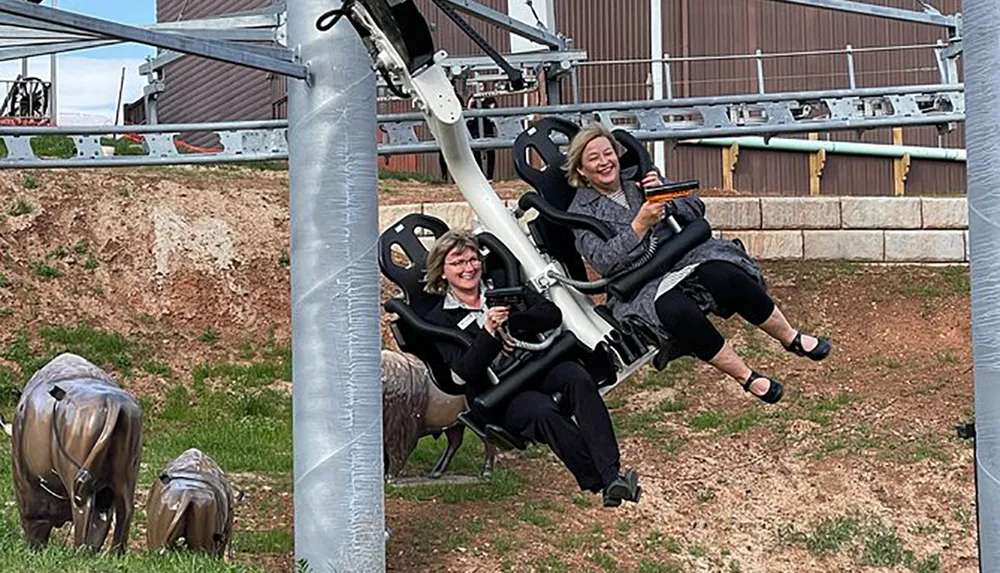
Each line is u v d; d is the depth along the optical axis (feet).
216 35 34.60
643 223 20.99
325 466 31.37
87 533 27.50
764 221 57.16
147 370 50.98
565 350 21.86
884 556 39.32
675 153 64.08
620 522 39.68
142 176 59.93
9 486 37.19
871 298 54.95
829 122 40.16
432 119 23.24
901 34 67.26
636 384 50.39
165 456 42.22
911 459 43.75
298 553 31.83
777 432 46.11
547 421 21.38
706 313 21.63
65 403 27.76
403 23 22.81
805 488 42.57
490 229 22.97
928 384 49.39
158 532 29.07
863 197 58.44
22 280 53.62
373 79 31.55
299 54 31.22
